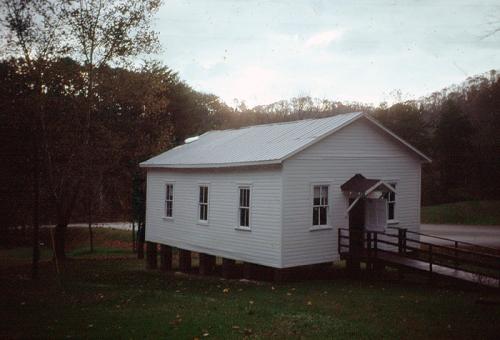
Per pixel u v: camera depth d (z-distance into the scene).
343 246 19.98
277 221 18.83
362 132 21.19
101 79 28.20
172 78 53.22
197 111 58.59
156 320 11.60
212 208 22.58
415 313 12.24
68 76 26.81
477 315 11.95
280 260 18.59
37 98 24.59
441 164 53.78
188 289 18.56
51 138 27.27
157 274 24.64
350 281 19.06
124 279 22.47
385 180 21.91
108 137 29.38
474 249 25.45
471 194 51.06
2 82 25.55
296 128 22.52
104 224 48.53
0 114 25.00
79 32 26.97
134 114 33.78
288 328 10.73
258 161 19.22
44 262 29.92
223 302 14.33
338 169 20.33
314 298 14.91
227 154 22.22
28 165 28.06
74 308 13.52
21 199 31.53
